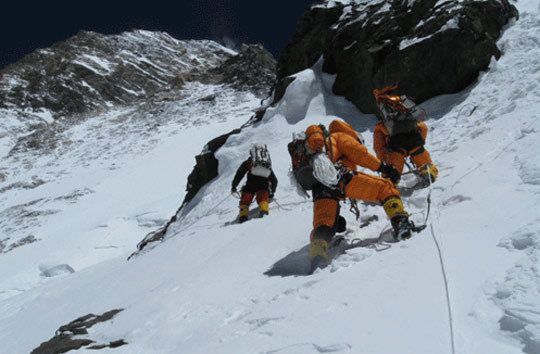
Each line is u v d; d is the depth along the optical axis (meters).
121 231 37.59
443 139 7.00
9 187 63.50
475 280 2.72
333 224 4.17
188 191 13.23
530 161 4.23
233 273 4.70
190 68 172.25
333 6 12.59
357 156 4.33
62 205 50.22
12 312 9.83
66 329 4.98
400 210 4.00
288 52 13.57
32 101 124.69
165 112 83.75
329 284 3.34
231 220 8.48
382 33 10.01
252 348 2.79
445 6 8.94
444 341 2.30
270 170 7.83
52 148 79.56
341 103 10.67
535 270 2.53
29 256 35.97
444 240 3.40
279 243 5.15
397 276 3.07
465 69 8.24
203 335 3.59
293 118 11.00
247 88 89.12
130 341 4.07
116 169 61.22
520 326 2.22
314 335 2.68
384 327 2.54
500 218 3.51
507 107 6.50
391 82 9.01
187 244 7.44
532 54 7.79
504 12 8.86
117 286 7.06
